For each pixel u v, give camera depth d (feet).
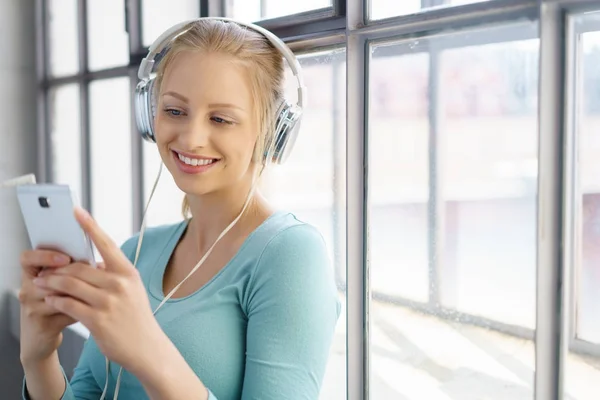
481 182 4.65
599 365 3.18
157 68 3.43
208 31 3.19
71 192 2.42
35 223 2.60
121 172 7.72
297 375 2.83
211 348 3.00
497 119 4.27
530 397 3.98
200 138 3.08
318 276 2.97
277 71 3.33
